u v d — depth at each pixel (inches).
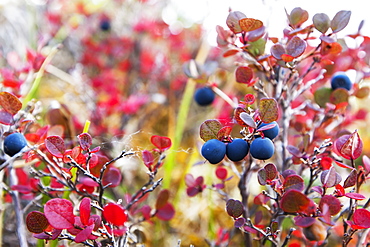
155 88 32.1
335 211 13.0
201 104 17.2
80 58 32.4
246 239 15.5
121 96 27.9
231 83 25.0
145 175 23.2
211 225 20.5
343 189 13.3
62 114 17.0
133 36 33.5
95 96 26.3
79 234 12.7
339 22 14.2
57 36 30.1
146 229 18.4
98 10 36.0
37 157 15.0
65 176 14.3
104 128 23.1
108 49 32.7
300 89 16.2
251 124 12.8
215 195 23.3
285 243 13.8
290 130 19.5
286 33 14.7
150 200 21.3
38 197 16.8
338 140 13.7
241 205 13.6
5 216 17.8
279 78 15.5
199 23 34.4
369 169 13.9
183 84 30.7
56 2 34.7
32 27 30.7
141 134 26.6
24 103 17.4
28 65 17.9
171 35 33.3
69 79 27.3
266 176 13.3
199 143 16.9
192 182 16.0
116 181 14.6
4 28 31.4
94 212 17.5
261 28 14.3
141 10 36.4
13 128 14.7
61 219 13.0
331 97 15.2
